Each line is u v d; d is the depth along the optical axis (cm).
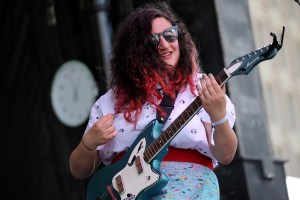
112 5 880
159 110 375
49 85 985
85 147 380
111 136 374
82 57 929
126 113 380
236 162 752
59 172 997
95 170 416
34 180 1023
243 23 799
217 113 353
